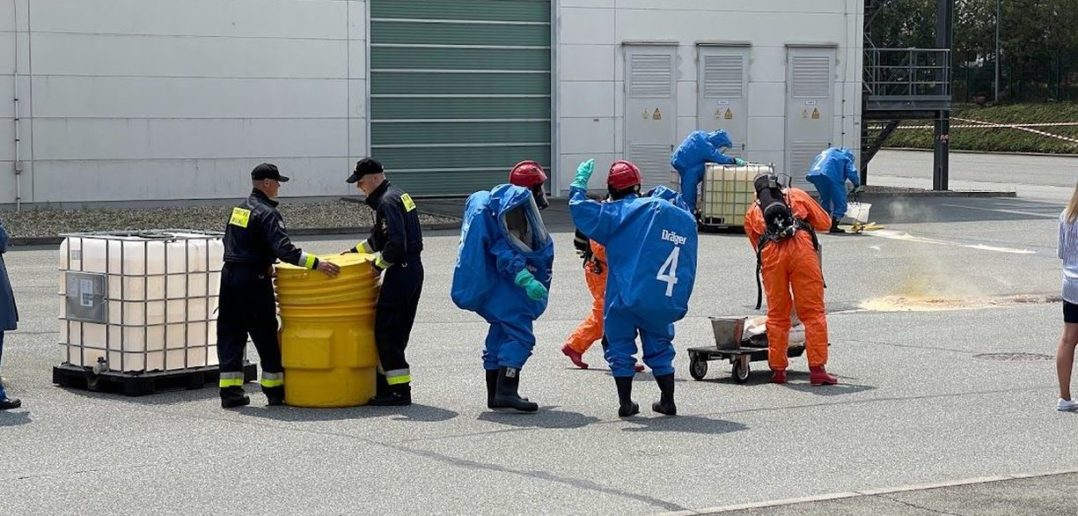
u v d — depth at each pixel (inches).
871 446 354.6
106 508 290.4
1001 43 2903.5
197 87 1159.6
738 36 1369.3
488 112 1301.7
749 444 356.8
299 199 1211.2
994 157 2394.2
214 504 294.0
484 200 397.7
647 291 381.1
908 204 1328.7
